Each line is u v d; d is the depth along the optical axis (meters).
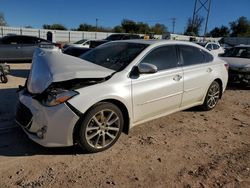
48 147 3.96
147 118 4.57
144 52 4.52
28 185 3.11
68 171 3.43
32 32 40.38
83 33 44.81
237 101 7.30
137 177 3.38
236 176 3.51
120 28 72.00
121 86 4.03
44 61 4.14
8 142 4.10
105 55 4.81
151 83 4.44
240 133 4.99
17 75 10.19
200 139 4.61
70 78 3.72
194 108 6.20
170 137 4.61
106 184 3.21
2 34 38.31
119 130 4.10
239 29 76.12
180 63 5.09
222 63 6.23
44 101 3.68
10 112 5.37
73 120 3.58
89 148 3.81
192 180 3.38
